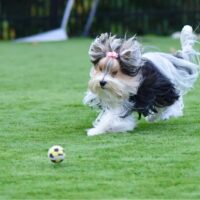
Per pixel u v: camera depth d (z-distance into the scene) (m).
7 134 10.60
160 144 9.73
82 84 15.92
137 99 10.56
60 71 18.34
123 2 30.00
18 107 12.92
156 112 11.08
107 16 30.12
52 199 7.43
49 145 9.80
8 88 15.43
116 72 10.21
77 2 30.19
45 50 24.31
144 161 8.82
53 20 29.69
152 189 7.69
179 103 11.52
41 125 11.27
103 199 7.38
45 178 8.17
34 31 29.77
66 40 28.61
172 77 11.03
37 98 13.96
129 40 10.34
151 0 30.00
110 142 9.90
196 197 7.41
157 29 30.03
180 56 11.67
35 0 29.64
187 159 8.88
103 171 8.41
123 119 10.61
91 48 10.30
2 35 29.62
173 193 7.54
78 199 7.41
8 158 9.09
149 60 10.83
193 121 11.42
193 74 11.54
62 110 12.57
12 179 8.15
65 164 8.74
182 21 29.92
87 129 10.88
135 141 9.95
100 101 10.66
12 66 19.58
